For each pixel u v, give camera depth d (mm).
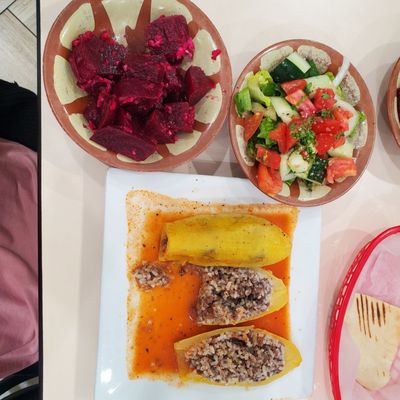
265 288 993
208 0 1035
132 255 976
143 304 982
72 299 955
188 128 889
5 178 1138
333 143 936
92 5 851
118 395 959
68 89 848
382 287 1091
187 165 1028
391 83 1006
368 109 983
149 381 978
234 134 921
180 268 1007
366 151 981
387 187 1125
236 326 1015
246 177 1014
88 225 967
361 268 1046
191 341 987
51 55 824
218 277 990
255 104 940
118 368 961
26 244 1144
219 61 910
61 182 953
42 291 938
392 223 1129
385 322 1090
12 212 1139
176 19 883
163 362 988
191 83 887
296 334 1045
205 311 979
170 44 887
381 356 1087
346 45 1107
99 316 959
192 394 992
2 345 1111
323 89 940
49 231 945
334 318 1058
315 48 952
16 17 1440
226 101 911
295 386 1036
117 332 961
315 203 956
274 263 1025
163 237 972
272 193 930
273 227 987
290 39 1028
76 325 956
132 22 912
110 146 863
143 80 849
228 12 1045
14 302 1120
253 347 994
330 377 1059
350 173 956
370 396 1079
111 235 955
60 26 825
